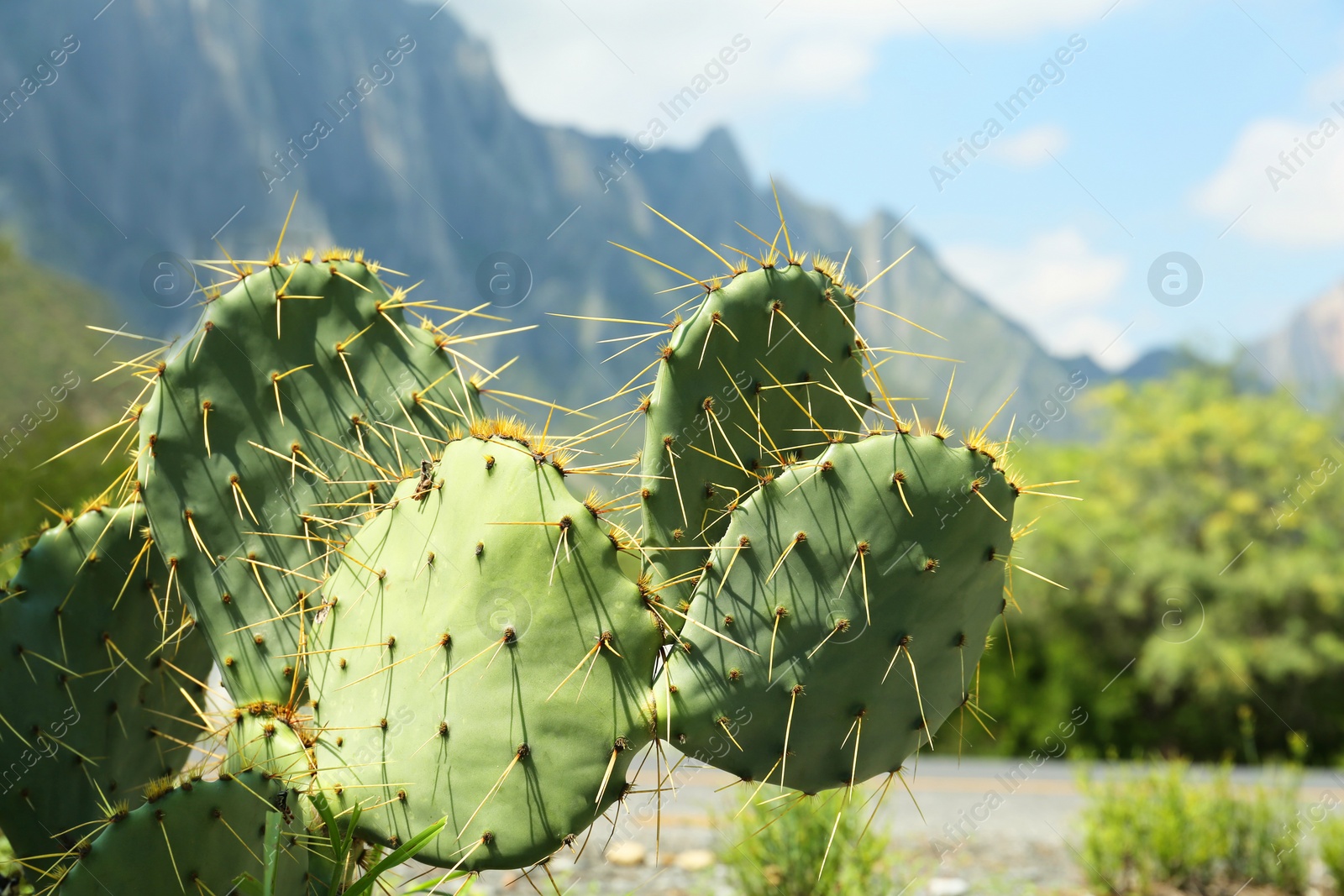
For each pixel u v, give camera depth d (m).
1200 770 9.54
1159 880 4.88
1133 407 16.25
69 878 1.63
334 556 2.15
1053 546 13.69
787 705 1.77
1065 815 6.94
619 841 5.07
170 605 2.37
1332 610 13.11
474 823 1.75
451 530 1.90
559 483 1.87
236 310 2.19
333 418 2.23
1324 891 4.88
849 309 2.21
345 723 1.89
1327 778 9.33
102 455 6.82
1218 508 14.45
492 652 1.80
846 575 1.77
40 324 17.70
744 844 4.17
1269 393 16.72
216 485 2.15
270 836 1.68
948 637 1.82
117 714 2.33
